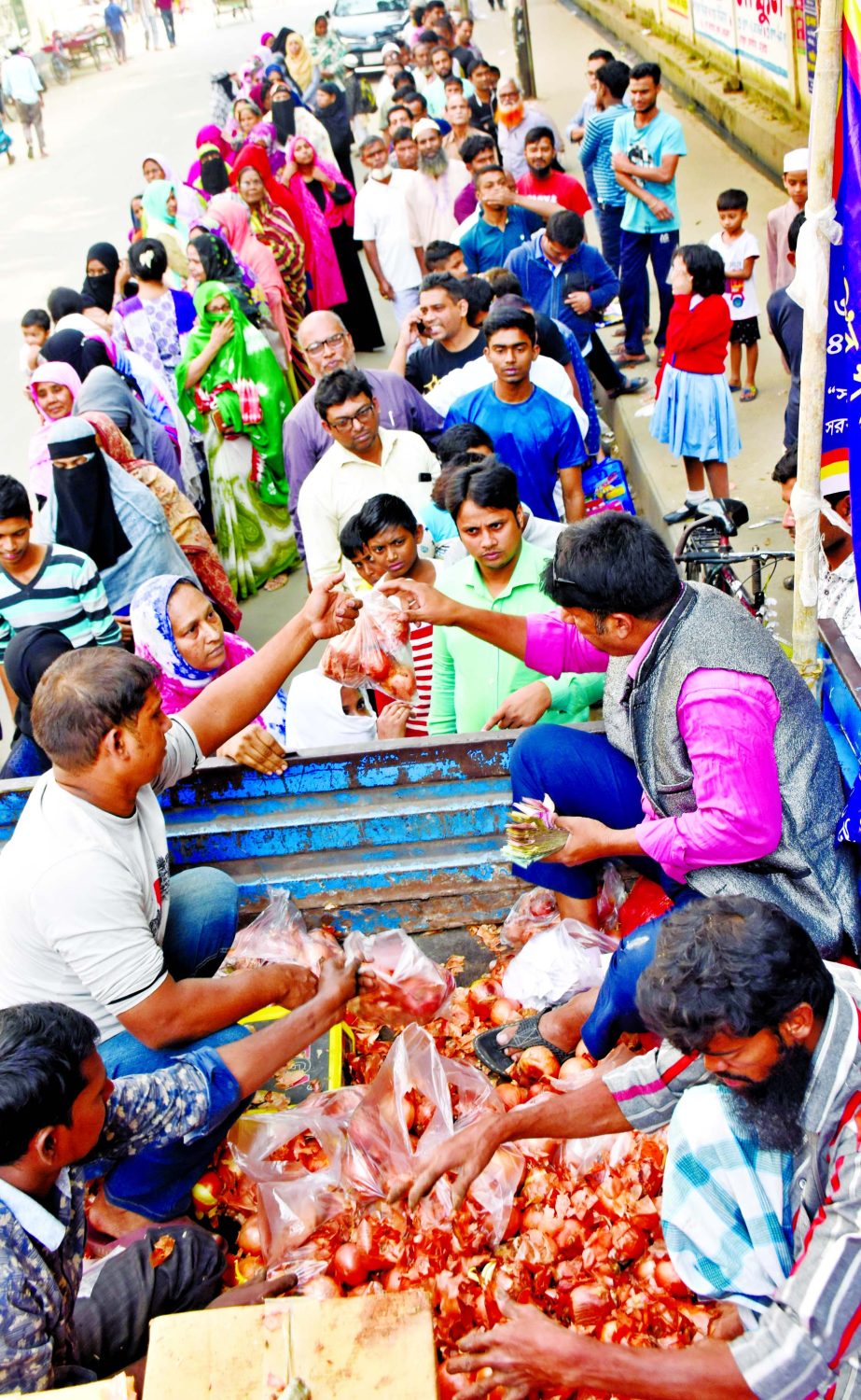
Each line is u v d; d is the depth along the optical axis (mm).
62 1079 2041
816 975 1836
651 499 6812
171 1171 2602
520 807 2768
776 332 5734
